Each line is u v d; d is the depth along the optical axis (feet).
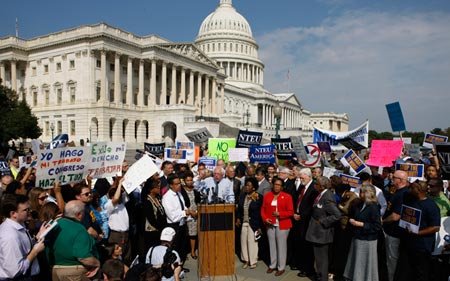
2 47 286.87
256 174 46.52
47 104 289.53
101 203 37.78
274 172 52.11
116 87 277.23
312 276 39.60
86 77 269.03
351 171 52.16
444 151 41.55
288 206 39.58
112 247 30.32
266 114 530.68
